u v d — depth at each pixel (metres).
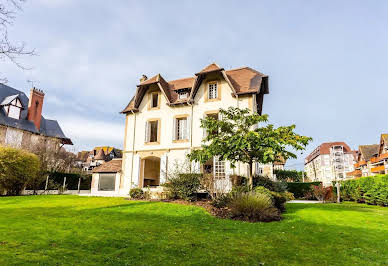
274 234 7.02
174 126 19.89
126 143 21.31
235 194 11.38
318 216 10.11
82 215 9.20
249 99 18.06
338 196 19.30
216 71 18.97
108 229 6.88
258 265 4.55
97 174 21.67
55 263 4.14
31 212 9.79
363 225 8.42
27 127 32.75
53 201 14.25
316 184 24.95
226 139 11.82
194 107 19.64
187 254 5.00
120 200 14.76
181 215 9.76
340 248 5.78
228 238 6.44
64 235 6.04
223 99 18.86
